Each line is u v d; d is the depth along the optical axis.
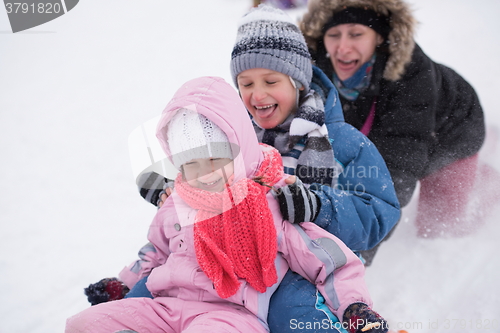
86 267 2.28
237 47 2.06
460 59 3.80
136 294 1.79
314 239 1.68
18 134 3.42
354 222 1.84
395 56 2.63
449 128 2.75
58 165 3.07
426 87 2.67
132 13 5.12
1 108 3.74
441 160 2.71
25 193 2.83
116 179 2.92
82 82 4.03
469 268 2.25
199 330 1.42
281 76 2.02
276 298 1.65
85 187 2.86
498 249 2.37
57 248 2.41
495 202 2.63
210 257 1.61
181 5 5.25
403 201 2.52
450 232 2.53
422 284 2.18
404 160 2.59
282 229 1.71
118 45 4.54
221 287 1.54
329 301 1.58
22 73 4.20
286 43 2.01
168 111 1.66
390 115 2.69
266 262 1.58
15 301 2.10
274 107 2.09
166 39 4.58
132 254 2.35
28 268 2.29
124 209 2.67
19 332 1.94
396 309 2.03
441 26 4.27
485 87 3.46
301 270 1.68
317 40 2.84
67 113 3.64
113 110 3.62
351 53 2.67
